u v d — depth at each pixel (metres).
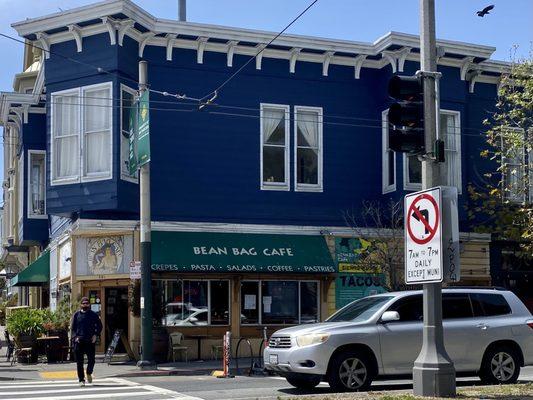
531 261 26.92
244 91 24.34
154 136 23.28
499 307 14.88
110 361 21.22
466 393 11.40
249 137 24.30
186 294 23.19
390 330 13.81
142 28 22.91
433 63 11.31
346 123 25.33
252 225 23.95
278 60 24.78
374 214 24.75
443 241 10.66
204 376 18.28
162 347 21.61
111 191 21.97
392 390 13.56
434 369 10.89
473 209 24.56
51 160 22.94
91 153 22.50
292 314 24.25
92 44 22.61
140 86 19.59
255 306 23.86
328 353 13.37
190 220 23.38
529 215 18.44
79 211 22.50
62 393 14.14
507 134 20.22
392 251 23.20
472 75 26.48
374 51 25.22
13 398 13.30
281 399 11.50
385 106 25.23
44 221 29.83
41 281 28.31
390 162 25.20
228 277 23.58
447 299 14.57
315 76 25.11
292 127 24.73
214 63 24.11
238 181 24.03
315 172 24.95
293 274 23.92
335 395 11.70
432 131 11.07
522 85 21.08
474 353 14.24
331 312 24.27
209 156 23.80
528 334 14.70
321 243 24.44
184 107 23.67
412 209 11.22
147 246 20.08
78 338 15.97
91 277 22.95
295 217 24.47
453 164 25.64
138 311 21.61
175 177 23.36
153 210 23.02
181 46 23.80
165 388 15.02
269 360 14.23
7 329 22.72
